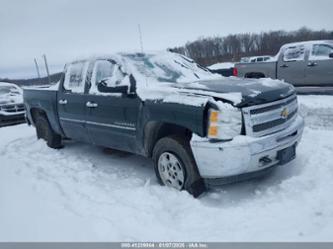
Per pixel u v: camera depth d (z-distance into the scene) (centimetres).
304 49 926
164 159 372
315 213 293
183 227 294
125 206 334
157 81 406
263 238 261
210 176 326
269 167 336
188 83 387
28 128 919
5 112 1027
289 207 310
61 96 536
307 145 486
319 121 653
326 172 376
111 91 402
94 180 426
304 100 826
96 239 258
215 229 286
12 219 285
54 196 353
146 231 283
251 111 311
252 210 314
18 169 464
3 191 350
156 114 357
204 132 315
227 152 302
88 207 330
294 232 265
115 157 536
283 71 960
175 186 366
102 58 463
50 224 276
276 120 335
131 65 416
